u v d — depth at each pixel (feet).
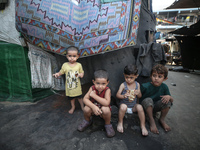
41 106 7.52
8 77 7.93
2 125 5.64
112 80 7.28
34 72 7.36
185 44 22.72
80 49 6.10
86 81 8.08
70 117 6.43
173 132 5.46
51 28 5.75
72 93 6.44
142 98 6.60
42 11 5.63
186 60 23.24
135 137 5.12
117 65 7.55
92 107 5.02
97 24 5.98
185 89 11.74
